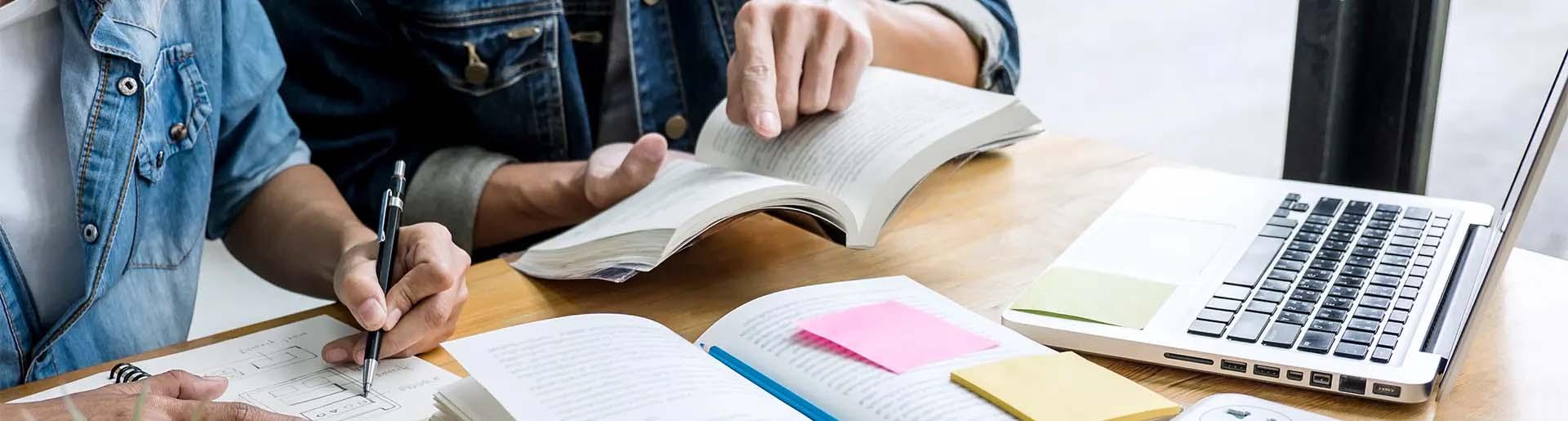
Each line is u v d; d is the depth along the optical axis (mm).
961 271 928
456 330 839
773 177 996
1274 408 656
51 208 955
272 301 2309
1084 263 871
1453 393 703
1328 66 1322
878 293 820
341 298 813
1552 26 2066
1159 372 734
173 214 1053
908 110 1008
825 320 762
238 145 1130
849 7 1273
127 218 971
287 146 1169
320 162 1389
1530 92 1908
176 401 665
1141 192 1038
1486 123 1876
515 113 1404
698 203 876
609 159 1172
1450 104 1948
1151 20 3270
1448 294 776
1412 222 920
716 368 695
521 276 940
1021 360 700
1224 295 792
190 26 1030
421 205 1334
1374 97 1336
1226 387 712
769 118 985
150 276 1036
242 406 654
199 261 1098
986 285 898
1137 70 2955
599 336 713
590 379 658
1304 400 691
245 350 804
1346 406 682
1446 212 941
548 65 1389
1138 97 2799
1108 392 663
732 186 904
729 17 1485
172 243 1059
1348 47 1311
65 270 978
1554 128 639
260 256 1102
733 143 1088
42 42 927
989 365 692
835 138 1004
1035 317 781
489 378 647
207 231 1162
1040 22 3332
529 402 628
